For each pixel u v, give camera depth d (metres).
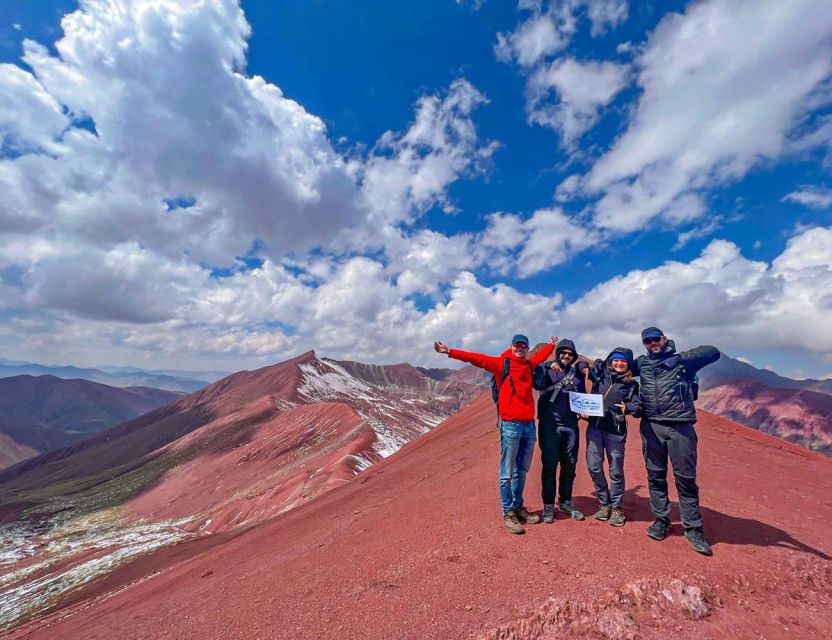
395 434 116.94
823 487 7.34
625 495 6.33
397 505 8.34
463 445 14.73
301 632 3.90
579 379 5.60
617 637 3.35
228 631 4.26
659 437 4.77
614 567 4.20
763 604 3.77
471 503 6.77
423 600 4.07
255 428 143.25
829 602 3.84
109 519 105.69
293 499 52.97
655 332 4.96
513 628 3.49
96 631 6.43
